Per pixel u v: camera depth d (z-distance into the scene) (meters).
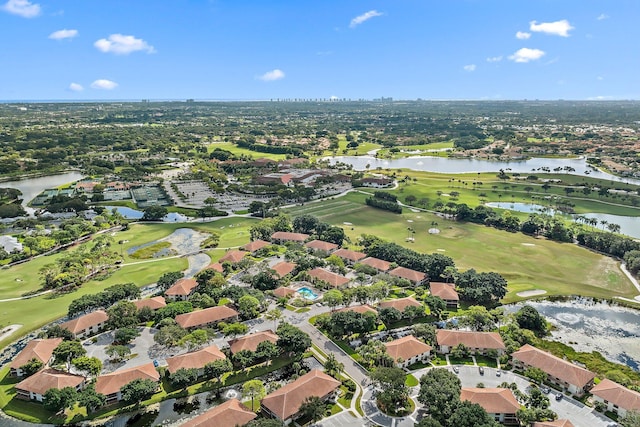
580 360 132.75
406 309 153.62
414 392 116.81
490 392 110.00
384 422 105.94
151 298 161.38
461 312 163.00
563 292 178.50
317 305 165.88
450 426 97.62
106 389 111.75
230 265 195.88
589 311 163.88
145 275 194.25
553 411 109.81
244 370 126.56
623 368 128.75
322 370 125.50
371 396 115.62
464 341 135.50
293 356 133.75
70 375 117.56
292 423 105.19
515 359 129.12
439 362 131.38
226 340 142.50
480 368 127.88
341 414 108.62
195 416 107.94
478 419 97.06
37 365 121.12
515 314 155.25
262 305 161.62
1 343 139.50
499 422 106.06
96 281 188.00
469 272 180.25
